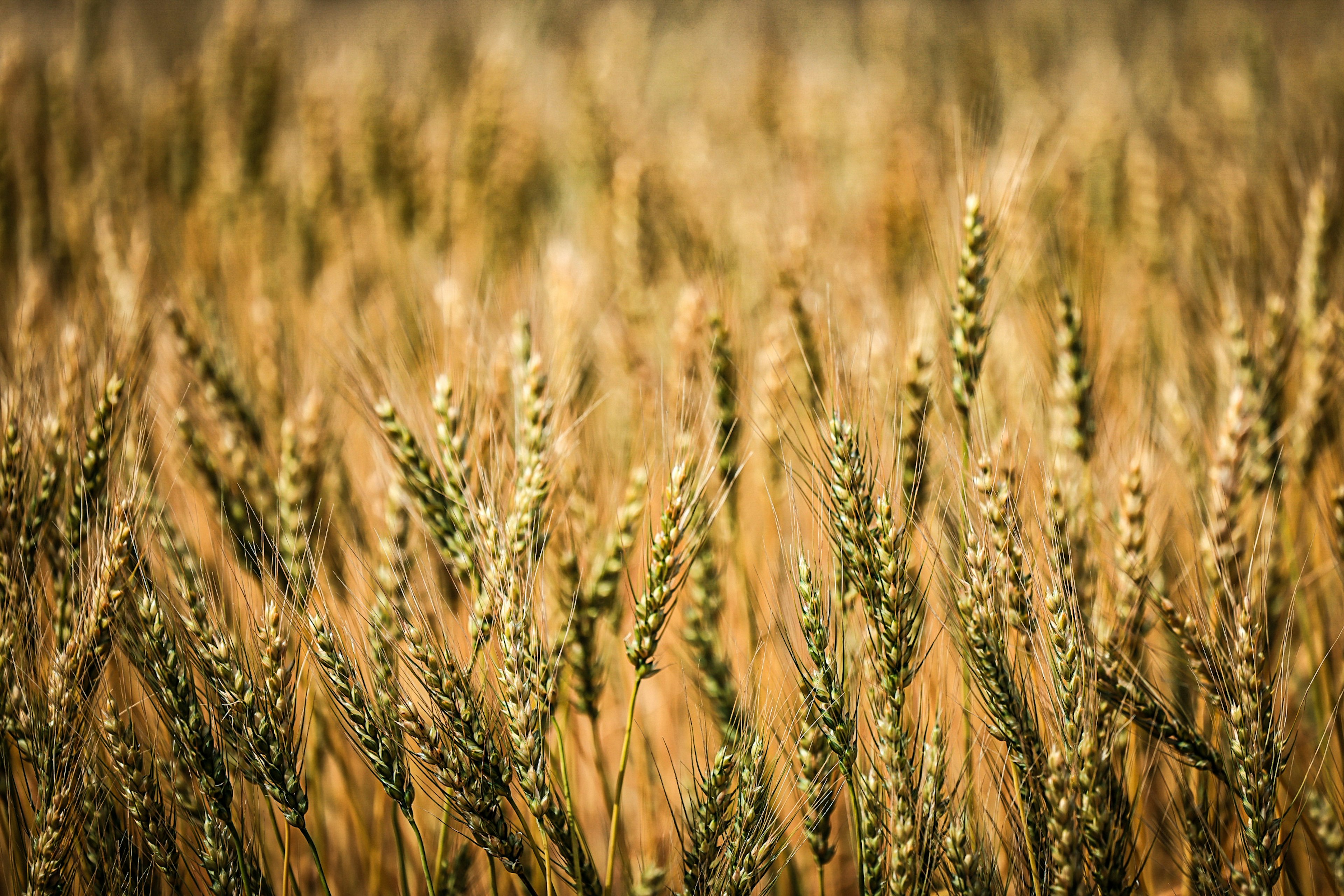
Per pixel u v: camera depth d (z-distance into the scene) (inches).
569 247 60.7
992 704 49.6
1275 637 54.1
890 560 49.2
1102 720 50.4
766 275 61.0
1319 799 52.5
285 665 49.7
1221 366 56.9
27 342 53.9
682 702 56.7
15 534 51.1
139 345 54.7
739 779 50.1
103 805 50.4
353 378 54.9
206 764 49.3
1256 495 54.9
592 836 56.1
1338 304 56.4
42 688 50.3
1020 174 53.7
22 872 51.3
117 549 49.7
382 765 49.3
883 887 49.4
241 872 49.5
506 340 54.9
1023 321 57.2
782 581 51.6
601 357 58.7
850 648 51.9
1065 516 52.5
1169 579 54.0
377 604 51.8
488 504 50.6
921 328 54.0
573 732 54.7
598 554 53.5
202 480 54.1
